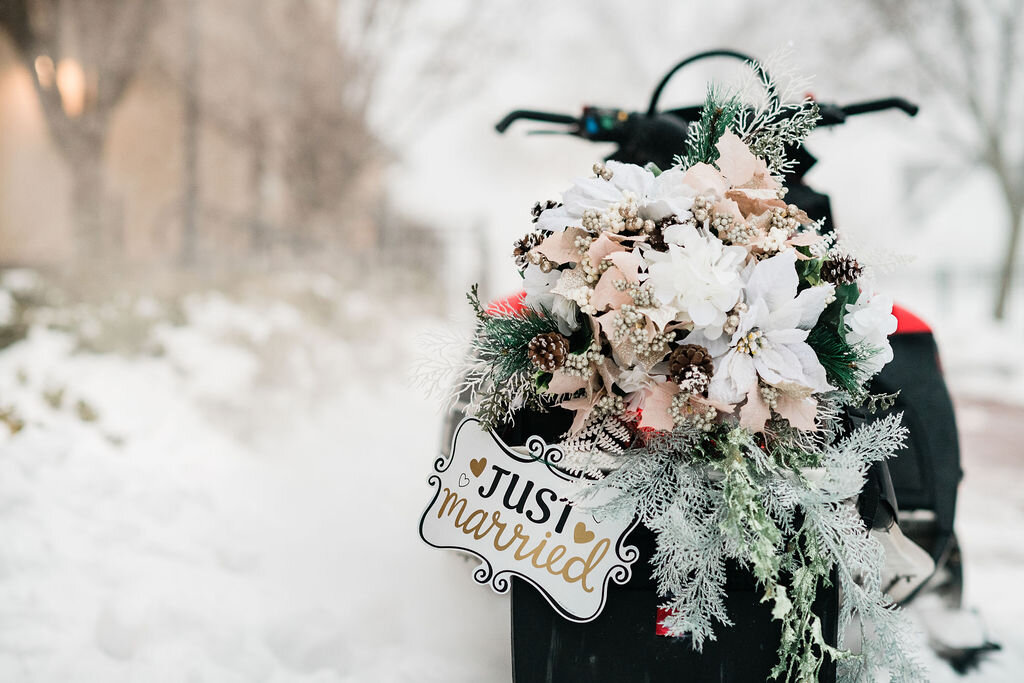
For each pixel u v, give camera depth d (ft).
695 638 5.51
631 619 5.73
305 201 53.11
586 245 5.84
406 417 21.84
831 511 5.65
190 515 11.12
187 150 48.19
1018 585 10.64
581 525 5.81
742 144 6.20
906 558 7.25
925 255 80.33
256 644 7.67
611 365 5.90
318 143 52.49
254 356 24.02
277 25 52.01
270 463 15.35
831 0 58.80
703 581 5.49
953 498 7.72
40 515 10.07
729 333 5.59
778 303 5.62
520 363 6.19
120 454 13.44
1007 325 53.52
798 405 5.68
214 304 28.43
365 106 53.57
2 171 44.42
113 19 43.86
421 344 6.47
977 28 55.42
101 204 44.80
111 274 33.24
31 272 30.86
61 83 43.50
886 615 5.77
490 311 6.87
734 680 5.68
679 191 5.97
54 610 8.07
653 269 5.57
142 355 20.94
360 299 36.65
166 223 50.49
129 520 10.45
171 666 7.25
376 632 8.10
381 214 58.23
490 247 54.19
